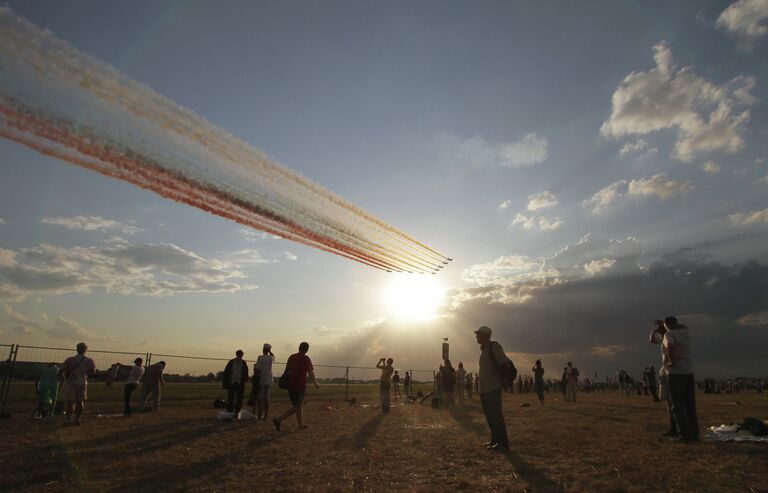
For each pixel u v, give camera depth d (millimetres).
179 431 10617
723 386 45312
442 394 19703
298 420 11305
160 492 5594
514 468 6809
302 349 11680
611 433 9930
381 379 16797
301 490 5707
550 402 22719
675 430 9266
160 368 15766
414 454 7945
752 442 8227
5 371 13461
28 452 7867
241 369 13750
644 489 5602
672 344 8773
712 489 5543
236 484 5977
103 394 25062
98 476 6348
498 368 8562
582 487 5727
